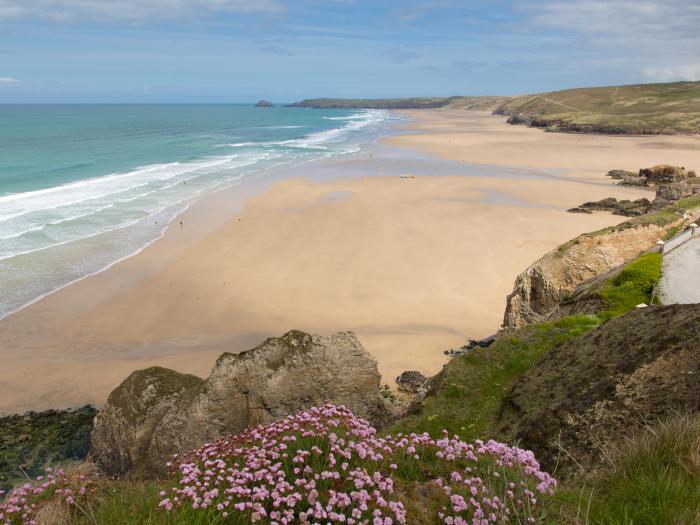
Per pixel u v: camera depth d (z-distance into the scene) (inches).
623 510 224.2
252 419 583.8
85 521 225.0
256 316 1181.7
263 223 1884.8
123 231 1774.1
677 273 775.7
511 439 424.2
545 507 219.6
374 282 1363.2
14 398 869.8
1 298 1240.8
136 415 625.6
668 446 254.8
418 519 209.6
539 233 1758.1
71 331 1102.4
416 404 569.6
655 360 400.5
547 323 638.5
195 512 198.8
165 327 1130.0
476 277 1390.3
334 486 209.0
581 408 402.0
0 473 700.7
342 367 614.9
